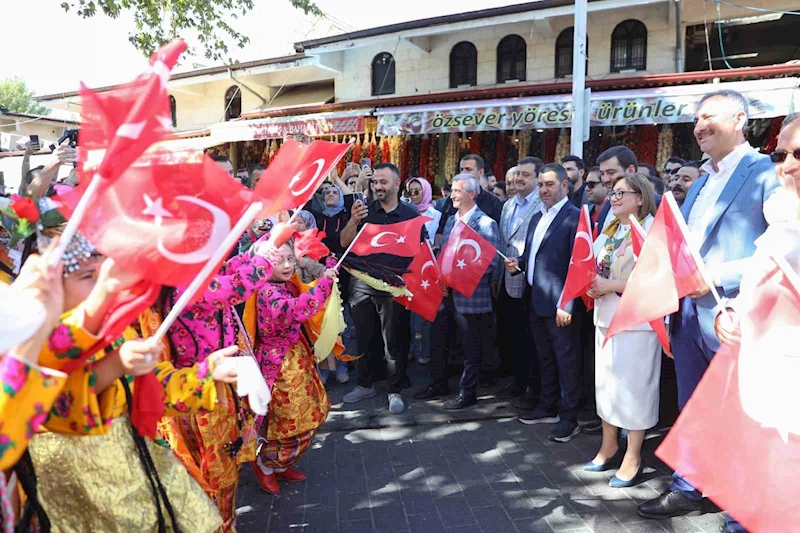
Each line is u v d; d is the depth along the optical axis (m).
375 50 15.02
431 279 5.20
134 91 1.44
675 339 3.49
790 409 2.25
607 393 3.79
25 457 1.68
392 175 5.43
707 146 3.30
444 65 14.14
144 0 11.55
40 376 1.37
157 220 1.56
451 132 11.13
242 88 17.38
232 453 2.89
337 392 5.83
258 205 1.62
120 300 1.55
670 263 3.06
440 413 5.15
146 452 1.98
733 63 13.44
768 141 9.23
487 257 4.93
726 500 2.25
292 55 14.73
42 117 20.69
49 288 1.36
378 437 4.74
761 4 10.86
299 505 3.73
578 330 4.51
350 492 3.88
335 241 6.11
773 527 2.19
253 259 2.76
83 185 1.47
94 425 1.68
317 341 3.84
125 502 1.88
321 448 4.55
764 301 2.37
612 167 4.61
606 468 4.05
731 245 3.15
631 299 3.15
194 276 1.62
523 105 10.05
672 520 3.40
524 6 11.58
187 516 2.06
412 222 4.86
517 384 5.48
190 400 1.93
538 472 4.07
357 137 12.25
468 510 3.62
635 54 12.17
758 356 2.34
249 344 3.17
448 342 5.77
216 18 12.28
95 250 1.70
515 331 5.37
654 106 9.21
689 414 2.37
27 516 1.68
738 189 3.16
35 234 1.80
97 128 1.44
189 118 18.48
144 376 1.87
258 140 14.13
